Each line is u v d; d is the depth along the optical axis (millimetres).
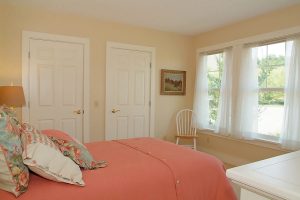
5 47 3143
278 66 3342
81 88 3680
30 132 1465
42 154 1353
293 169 840
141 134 4230
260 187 725
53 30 3430
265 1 2951
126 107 4074
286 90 3092
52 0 2994
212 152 4324
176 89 4570
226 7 3168
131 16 3564
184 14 3455
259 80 3596
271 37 3332
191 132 4586
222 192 1846
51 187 1345
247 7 3164
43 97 3420
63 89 3553
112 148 2271
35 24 3309
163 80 4406
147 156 1987
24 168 1315
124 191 1446
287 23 3166
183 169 1765
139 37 4133
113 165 1744
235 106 3779
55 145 1564
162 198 1572
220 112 4039
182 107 4676
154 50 4289
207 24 3924
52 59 3455
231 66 3883
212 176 1849
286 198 663
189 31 4363
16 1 3033
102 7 3217
